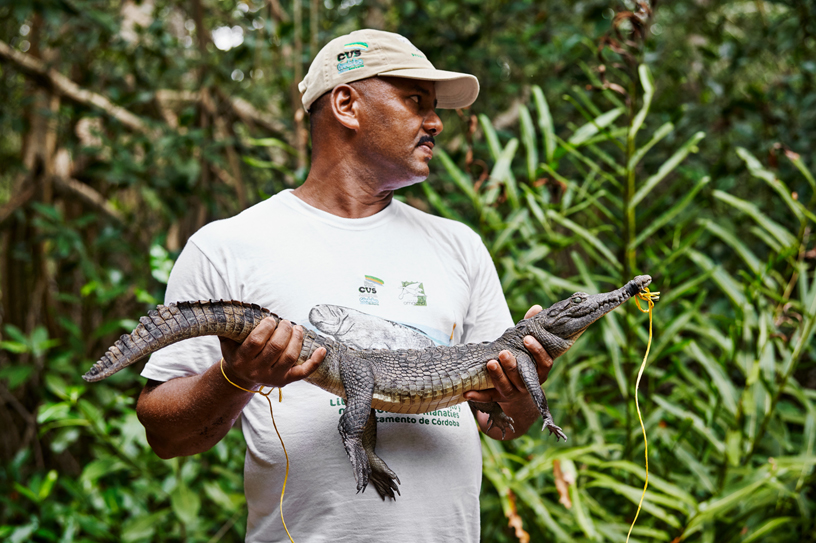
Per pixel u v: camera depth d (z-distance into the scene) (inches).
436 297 71.5
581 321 64.9
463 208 192.5
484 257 79.9
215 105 208.1
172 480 141.5
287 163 204.2
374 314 67.9
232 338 59.2
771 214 189.9
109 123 213.9
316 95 73.6
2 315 233.6
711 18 249.3
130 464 146.3
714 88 197.9
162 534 151.1
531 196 126.7
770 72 245.8
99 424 143.9
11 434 221.3
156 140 210.1
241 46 195.5
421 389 62.7
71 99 223.3
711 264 128.8
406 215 76.7
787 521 118.6
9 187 275.1
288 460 65.2
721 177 171.8
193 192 199.6
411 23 203.3
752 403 118.6
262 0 208.2
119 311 225.8
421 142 71.7
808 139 190.1
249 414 68.6
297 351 58.0
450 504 66.7
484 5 221.0
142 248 243.4
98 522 147.8
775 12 233.8
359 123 71.1
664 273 128.3
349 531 63.4
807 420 122.8
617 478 124.5
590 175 133.1
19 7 184.7
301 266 68.5
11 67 215.8
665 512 113.0
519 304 136.6
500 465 115.6
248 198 222.1
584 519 105.0
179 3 227.3
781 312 126.3
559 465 110.7
